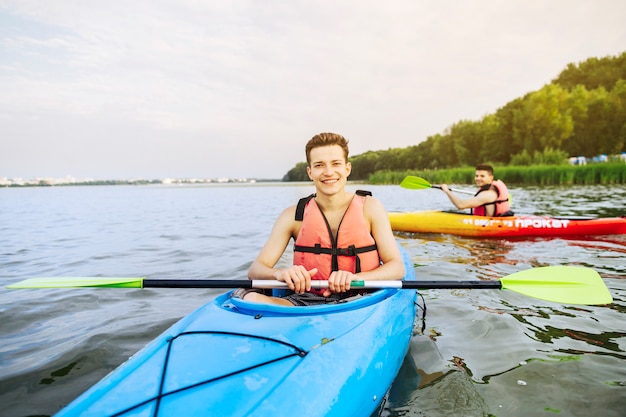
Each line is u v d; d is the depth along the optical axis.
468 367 2.05
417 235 6.23
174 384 1.37
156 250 5.38
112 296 3.34
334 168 2.26
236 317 1.79
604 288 2.24
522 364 2.07
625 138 38.34
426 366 2.07
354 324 1.78
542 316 2.71
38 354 2.25
